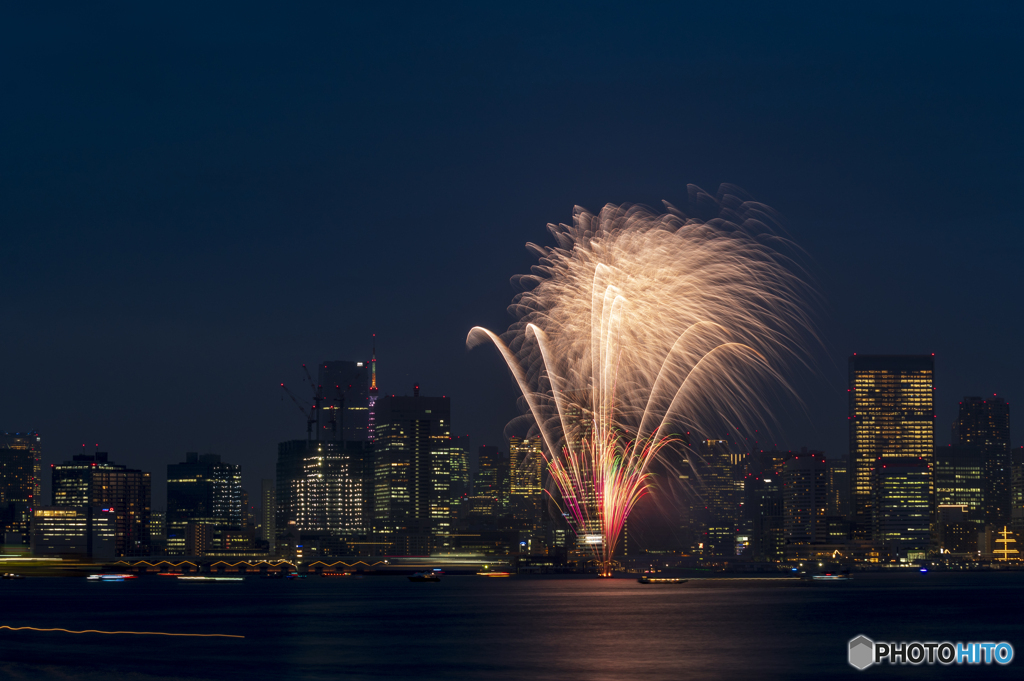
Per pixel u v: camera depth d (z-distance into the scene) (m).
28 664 189.00
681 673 181.75
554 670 186.62
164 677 172.12
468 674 179.38
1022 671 185.00
